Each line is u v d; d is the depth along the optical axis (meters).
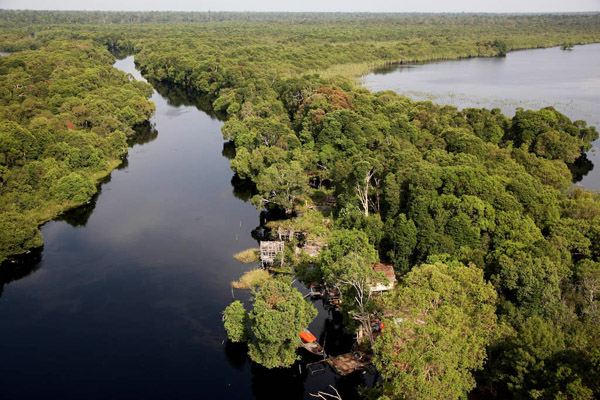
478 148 111.25
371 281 65.75
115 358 67.06
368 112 149.62
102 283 85.19
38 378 63.12
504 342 51.47
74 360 66.50
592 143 158.75
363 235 71.69
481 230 78.00
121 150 152.88
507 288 60.41
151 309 77.75
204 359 67.31
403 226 78.94
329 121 134.62
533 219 81.31
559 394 40.16
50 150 125.50
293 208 114.31
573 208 83.25
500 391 52.84
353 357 66.00
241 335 66.50
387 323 50.31
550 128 131.38
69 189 116.38
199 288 83.69
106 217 112.50
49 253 95.62
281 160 123.19
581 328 52.75
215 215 114.56
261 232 105.69
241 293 81.88
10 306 78.31
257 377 64.31
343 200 98.25
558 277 61.22
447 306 51.97
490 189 82.94
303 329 70.31
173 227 107.88
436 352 45.38
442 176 87.75
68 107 162.00
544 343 46.81
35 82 194.75
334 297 78.62
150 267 90.69
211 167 148.62
